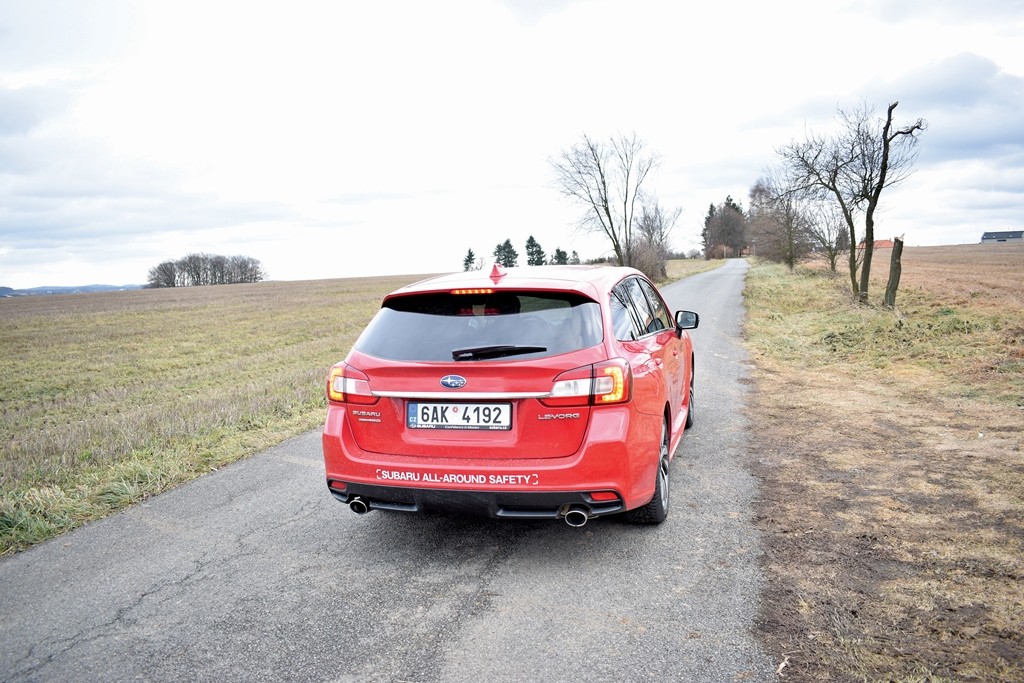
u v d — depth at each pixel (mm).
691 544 3785
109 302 57062
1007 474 4750
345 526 4246
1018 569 3303
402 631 2953
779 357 11281
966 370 8570
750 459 5426
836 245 40875
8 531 4215
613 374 3395
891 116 18688
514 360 3373
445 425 3484
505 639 2855
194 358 19547
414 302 3807
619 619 2990
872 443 5758
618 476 3385
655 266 50000
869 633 2787
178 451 6234
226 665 2729
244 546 3967
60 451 6848
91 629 3047
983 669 2500
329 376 3791
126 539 4113
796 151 22234
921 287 26375
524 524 4195
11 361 20141
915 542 3670
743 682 2484
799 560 3514
